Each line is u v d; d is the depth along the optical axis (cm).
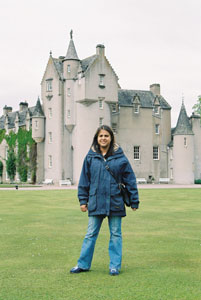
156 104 5428
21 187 4212
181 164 5103
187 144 5119
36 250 813
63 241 920
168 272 631
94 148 662
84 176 661
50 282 576
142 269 652
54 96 4925
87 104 4619
